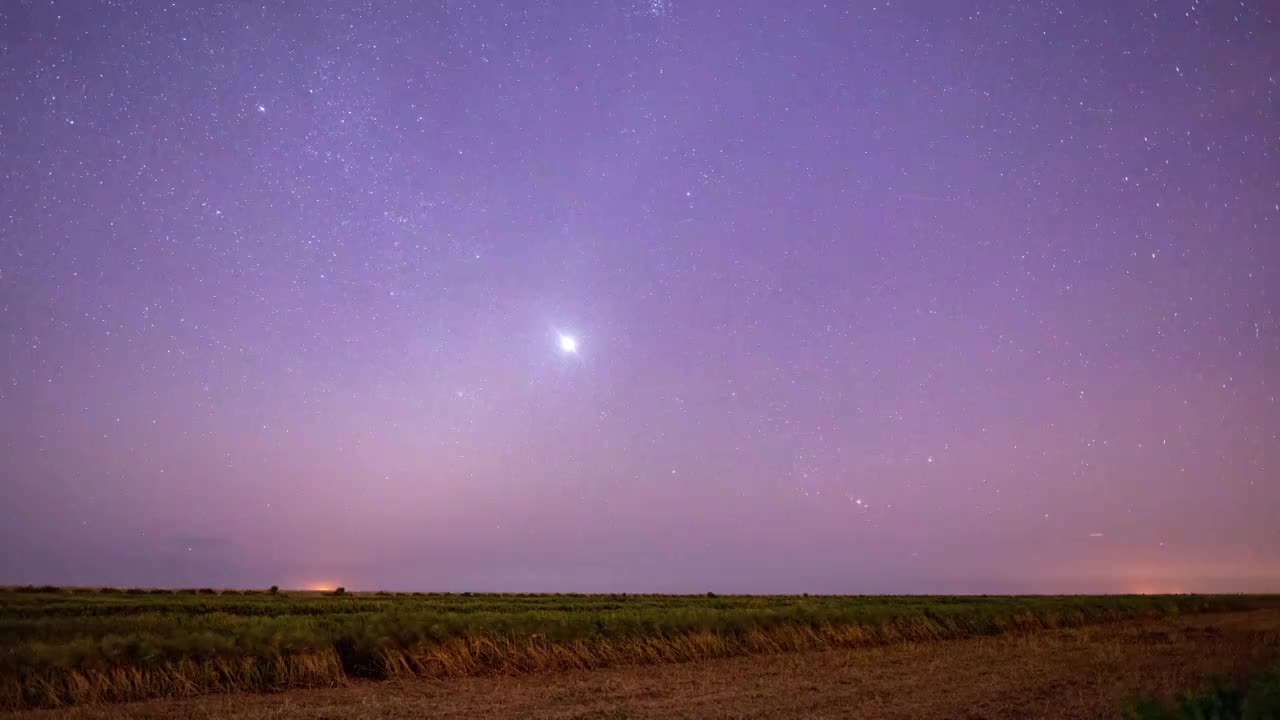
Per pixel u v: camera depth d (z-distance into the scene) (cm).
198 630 2308
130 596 5481
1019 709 1591
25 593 5431
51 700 1573
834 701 1703
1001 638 3319
